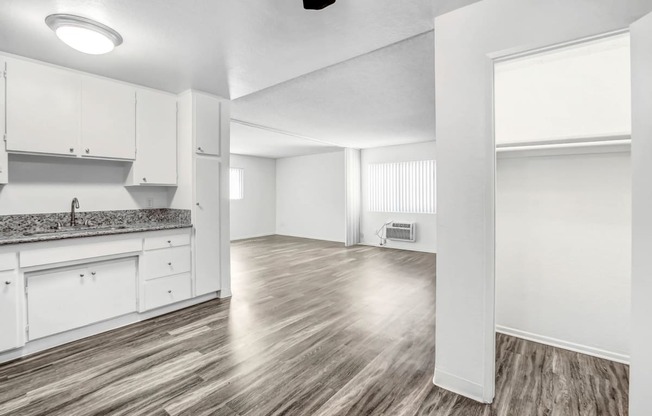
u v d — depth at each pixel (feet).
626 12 4.57
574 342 7.77
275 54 8.13
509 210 8.58
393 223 23.27
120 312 9.11
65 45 7.52
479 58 5.84
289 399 5.93
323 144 23.02
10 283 7.20
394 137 20.36
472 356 5.99
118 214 10.71
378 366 7.10
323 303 11.29
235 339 8.42
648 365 4.33
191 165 10.80
